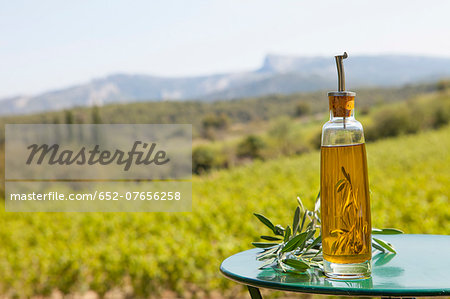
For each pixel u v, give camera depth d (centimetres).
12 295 629
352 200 146
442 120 3003
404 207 610
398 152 1598
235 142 3431
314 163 1611
